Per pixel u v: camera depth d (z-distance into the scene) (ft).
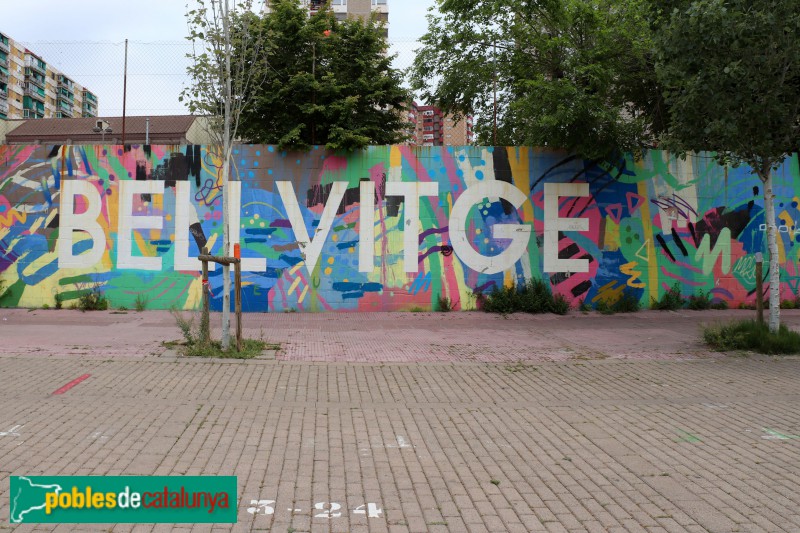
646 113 46.96
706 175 44.29
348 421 18.54
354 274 41.93
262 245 41.47
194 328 33.91
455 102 50.37
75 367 24.54
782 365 27.02
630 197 43.52
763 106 28.22
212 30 28.02
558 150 42.96
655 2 31.96
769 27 27.22
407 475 14.26
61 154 40.93
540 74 41.81
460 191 42.57
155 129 63.10
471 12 43.65
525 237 42.86
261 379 23.54
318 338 32.55
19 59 245.45
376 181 42.14
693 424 18.62
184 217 41.14
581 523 11.81
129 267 40.93
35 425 17.24
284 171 41.63
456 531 11.43
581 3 38.83
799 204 45.32
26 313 38.96
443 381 24.00
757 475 14.44
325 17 43.62
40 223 40.78
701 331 32.96
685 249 44.04
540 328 36.73
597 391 22.70
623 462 15.30
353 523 11.70
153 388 21.75
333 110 41.65
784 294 45.09
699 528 11.62
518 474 14.43
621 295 43.32
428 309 42.27
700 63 28.86
